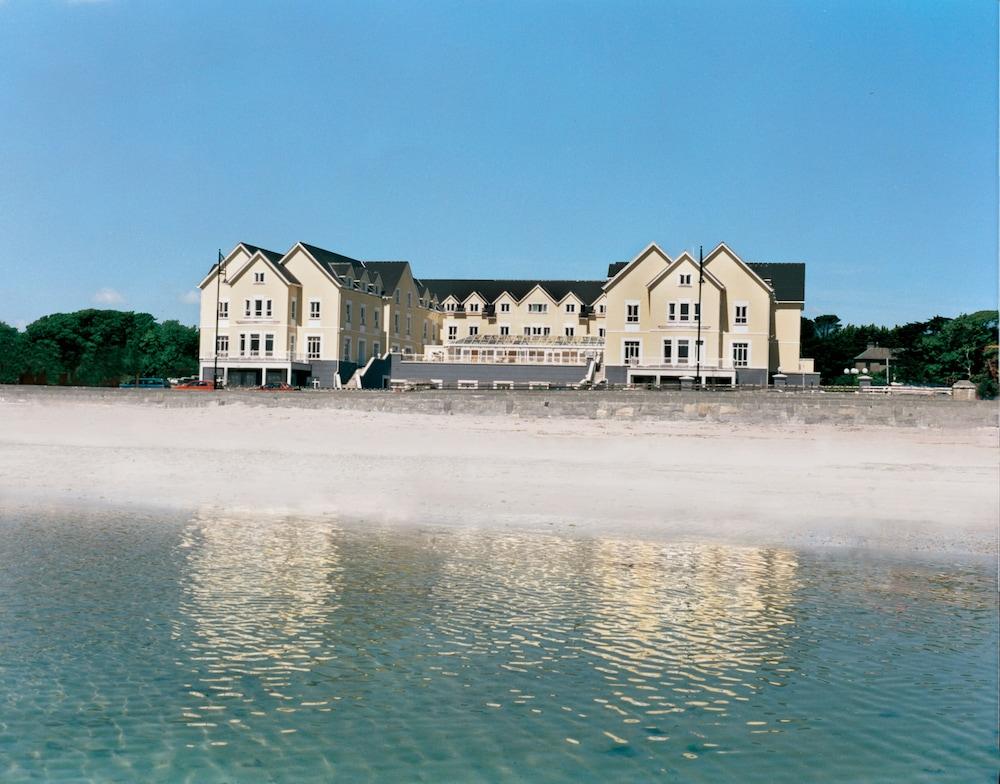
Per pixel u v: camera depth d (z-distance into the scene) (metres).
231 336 87.00
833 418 44.59
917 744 11.55
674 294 78.94
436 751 11.52
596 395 48.22
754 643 15.23
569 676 13.83
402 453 39.44
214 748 11.59
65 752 11.52
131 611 16.84
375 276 96.44
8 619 16.33
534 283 113.12
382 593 18.14
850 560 21.33
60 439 44.59
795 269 85.62
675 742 11.75
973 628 15.96
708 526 25.27
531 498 29.34
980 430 42.09
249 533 24.12
